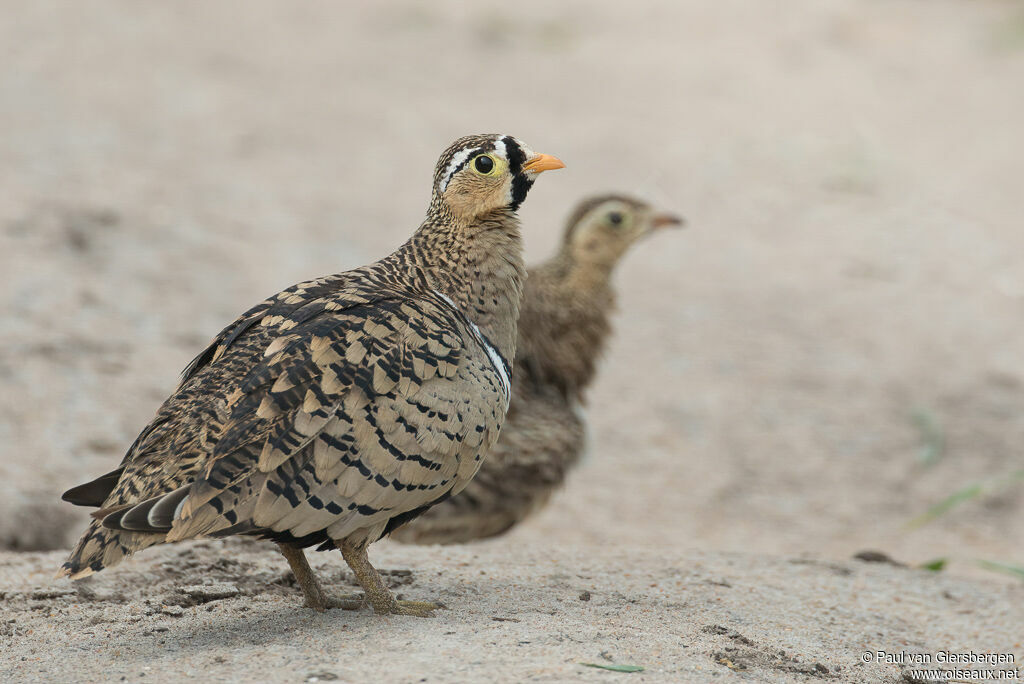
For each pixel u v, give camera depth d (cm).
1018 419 1410
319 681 547
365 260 1602
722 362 1529
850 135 2222
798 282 1738
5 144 1738
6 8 2434
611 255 1081
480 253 714
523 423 996
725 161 2106
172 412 618
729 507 1250
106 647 618
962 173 2111
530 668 568
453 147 726
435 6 2886
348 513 608
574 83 2439
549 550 878
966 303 1688
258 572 762
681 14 2914
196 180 1762
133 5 2616
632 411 1419
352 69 2416
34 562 794
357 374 613
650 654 613
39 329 1282
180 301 1412
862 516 1245
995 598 845
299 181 1841
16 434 1095
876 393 1469
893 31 2838
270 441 591
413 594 719
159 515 559
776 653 650
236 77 2266
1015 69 2627
